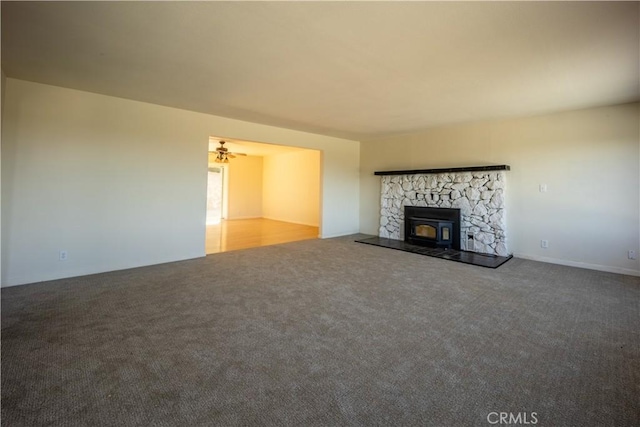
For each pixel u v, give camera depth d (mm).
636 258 3895
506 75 3045
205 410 1514
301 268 4238
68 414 1471
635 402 1583
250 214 11031
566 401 1593
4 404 1523
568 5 1900
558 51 2521
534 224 4727
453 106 4172
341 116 4812
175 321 2529
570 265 4395
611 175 4051
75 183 3705
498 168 4879
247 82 3334
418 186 6172
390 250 5496
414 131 6051
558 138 4473
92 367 1861
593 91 3484
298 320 2574
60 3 1926
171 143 4445
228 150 9336
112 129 3934
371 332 2365
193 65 2895
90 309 2746
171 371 1836
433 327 2449
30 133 3400
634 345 2160
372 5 1921
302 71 3012
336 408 1540
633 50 2486
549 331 2375
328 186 6871
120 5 1945
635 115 3865
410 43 2418
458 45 2441
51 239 3572
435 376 1808
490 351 2088
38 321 2486
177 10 1995
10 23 2174
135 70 3033
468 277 3820
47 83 3445
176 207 4547
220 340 2225
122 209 4062
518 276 3863
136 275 3820
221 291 3273
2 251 3289
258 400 1593
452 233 5531
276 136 5730
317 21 2113
